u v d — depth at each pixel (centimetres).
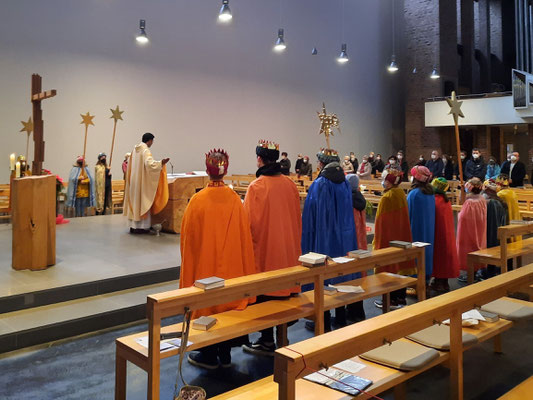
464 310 288
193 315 360
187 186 852
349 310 510
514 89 1783
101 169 1138
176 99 1590
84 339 452
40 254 581
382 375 271
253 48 1792
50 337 443
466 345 312
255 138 1809
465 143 2128
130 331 475
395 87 2306
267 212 392
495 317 356
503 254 547
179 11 1587
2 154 1259
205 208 360
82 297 524
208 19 1659
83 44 1386
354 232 475
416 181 574
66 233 843
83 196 1105
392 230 536
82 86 1388
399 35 2289
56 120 1343
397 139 2327
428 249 557
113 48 1446
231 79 1731
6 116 1264
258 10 1803
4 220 1010
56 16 1336
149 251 693
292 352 194
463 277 665
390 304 545
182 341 288
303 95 1961
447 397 340
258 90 1814
